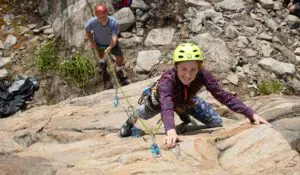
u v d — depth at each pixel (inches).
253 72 315.3
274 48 337.1
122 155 140.6
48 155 155.6
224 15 358.9
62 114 222.7
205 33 338.0
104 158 142.9
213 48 324.2
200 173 124.6
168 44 345.1
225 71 311.7
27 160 141.6
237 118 194.7
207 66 313.4
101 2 363.3
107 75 335.9
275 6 380.8
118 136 175.6
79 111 225.6
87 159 143.6
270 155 128.6
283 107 172.2
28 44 361.7
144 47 346.6
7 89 331.6
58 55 353.1
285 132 139.6
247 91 300.0
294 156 125.9
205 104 159.3
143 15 362.0
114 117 206.2
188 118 166.2
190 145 139.1
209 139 144.3
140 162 134.3
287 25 367.2
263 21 360.5
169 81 139.0
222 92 143.6
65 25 362.3
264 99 203.8
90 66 339.6
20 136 191.9
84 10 358.3
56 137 191.6
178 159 134.2
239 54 327.3
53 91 334.6
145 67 330.0
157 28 357.1
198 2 372.5
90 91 334.0
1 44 361.4
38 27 374.3
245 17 358.6
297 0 375.2
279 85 303.6
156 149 138.4
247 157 131.1
